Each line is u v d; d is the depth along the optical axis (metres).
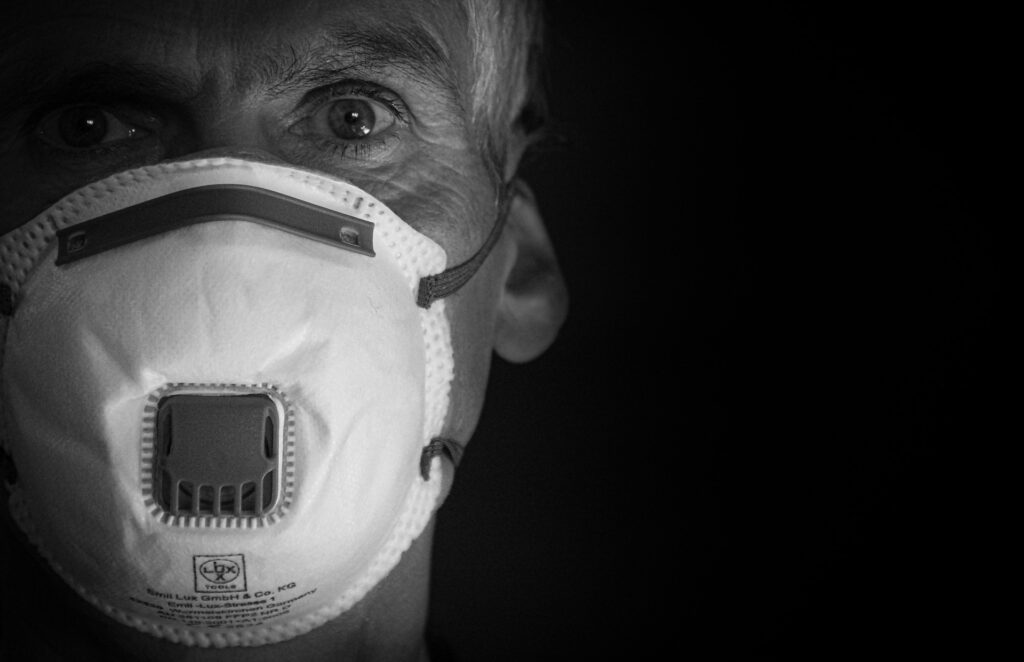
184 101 2.14
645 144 3.62
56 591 2.16
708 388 3.60
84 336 1.95
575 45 3.62
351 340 2.00
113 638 2.11
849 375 3.55
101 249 1.99
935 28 3.51
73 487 1.96
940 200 3.52
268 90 2.16
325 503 1.97
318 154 2.20
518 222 2.69
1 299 2.04
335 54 2.17
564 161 3.62
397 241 2.13
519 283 2.67
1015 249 3.46
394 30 2.20
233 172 2.02
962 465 3.49
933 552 3.49
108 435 1.93
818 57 3.57
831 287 3.57
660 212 3.62
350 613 2.17
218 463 1.92
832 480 3.54
